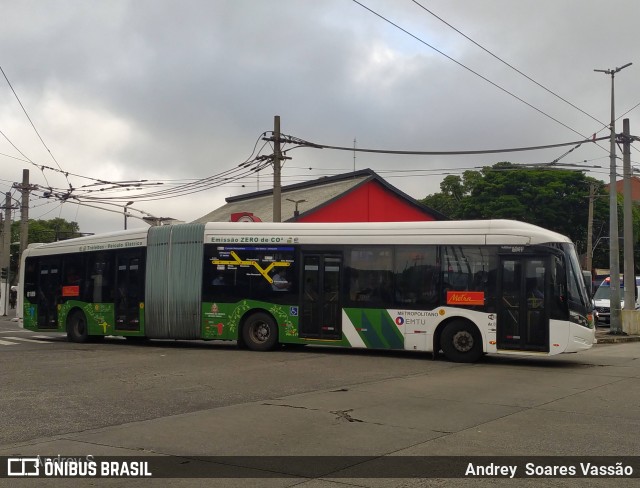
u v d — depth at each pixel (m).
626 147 26.98
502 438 7.63
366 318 16.39
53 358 15.71
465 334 15.53
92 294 20.14
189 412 9.09
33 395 10.48
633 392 11.26
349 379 12.35
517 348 15.08
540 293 15.03
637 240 52.75
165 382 11.84
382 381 12.16
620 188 65.69
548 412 9.28
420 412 9.16
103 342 20.81
